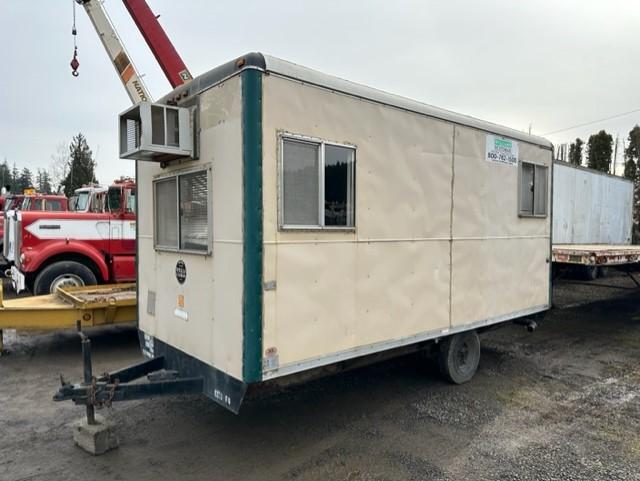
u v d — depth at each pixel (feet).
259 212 9.87
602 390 16.47
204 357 11.42
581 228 49.14
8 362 18.94
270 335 10.18
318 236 11.07
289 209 10.52
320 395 15.47
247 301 9.87
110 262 26.81
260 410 14.17
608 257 23.81
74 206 30.35
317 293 11.09
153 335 13.99
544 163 19.21
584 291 41.24
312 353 11.04
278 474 10.56
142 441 12.13
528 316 19.66
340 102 11.51
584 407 14.84
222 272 10.65
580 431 13.06
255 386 10.66
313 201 11.01
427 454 11.58
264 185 9.96
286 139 10.36
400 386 16.39
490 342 23.41
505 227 17.26
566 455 11.65
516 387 16.61
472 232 15.78
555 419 13.85
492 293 16.76
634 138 112.37
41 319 18.63
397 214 13.10
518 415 14.10
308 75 10.77
